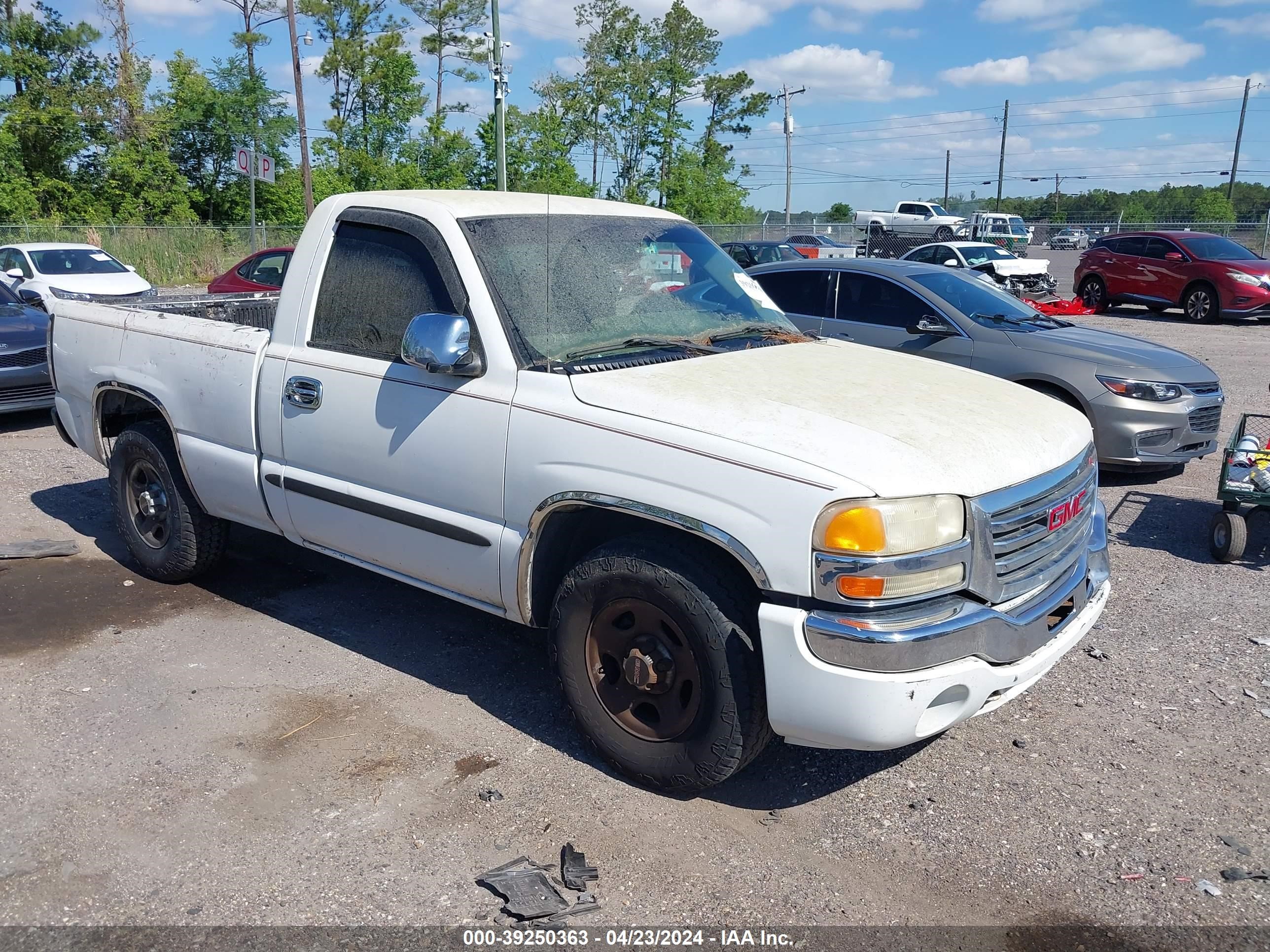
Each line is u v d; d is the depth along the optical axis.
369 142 51.44
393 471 3.88
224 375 4.51
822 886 2.95
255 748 3.66
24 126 41.44
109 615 4.86
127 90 43.62
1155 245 20.30
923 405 3.44
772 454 2.99
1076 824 3.28
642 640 3.35
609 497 3.25
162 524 5.17
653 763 3.36
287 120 46.25
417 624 4.83
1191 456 7.41
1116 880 2.99
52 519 6.39
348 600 5.12
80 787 3.39
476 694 4.12
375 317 3.99
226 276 14.76
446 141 46.53
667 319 4.03
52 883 2.90
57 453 8.27
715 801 3.40
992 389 3.86
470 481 3.64
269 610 4.97
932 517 2.93
